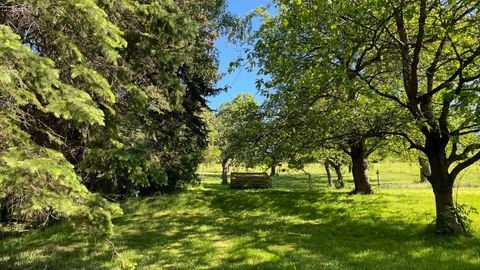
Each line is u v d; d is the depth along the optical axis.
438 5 9.57
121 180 14.37
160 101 11.21
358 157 18.34
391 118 11.46
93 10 5.92
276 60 10.87
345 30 9.94
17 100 5.27
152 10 9.57
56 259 9.45
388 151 18.73
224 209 17.05
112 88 8.44
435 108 12.20
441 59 10.82
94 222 5.90
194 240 11.29
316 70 10.03
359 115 11.66
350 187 28.27
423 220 12.91
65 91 5.52
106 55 6.80
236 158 13.32
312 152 15.12
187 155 17.80
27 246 10.89
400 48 10.96
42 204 5.24
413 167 44.31
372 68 12.90
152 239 11.54
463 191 20.17
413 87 10.73
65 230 12.51
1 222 12.19
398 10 9.53
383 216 13.98
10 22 6.47
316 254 9.42
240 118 13.12
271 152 12.55
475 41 10.37
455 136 9.09
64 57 6.60
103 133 7.61
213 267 8.50
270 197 18.17
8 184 4.98
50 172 4.91
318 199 17.25
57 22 6.53
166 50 10.68
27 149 5.26
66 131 7.74
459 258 8.73
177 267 8.52
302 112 11.58
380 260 8.73
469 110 8.78
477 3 9.16
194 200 17.98
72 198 5.88
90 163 7.46
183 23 10.53
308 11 10.02
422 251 9.38
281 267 8.29
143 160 8.03
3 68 4.74
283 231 12.49
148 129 11.97
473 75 10.41
